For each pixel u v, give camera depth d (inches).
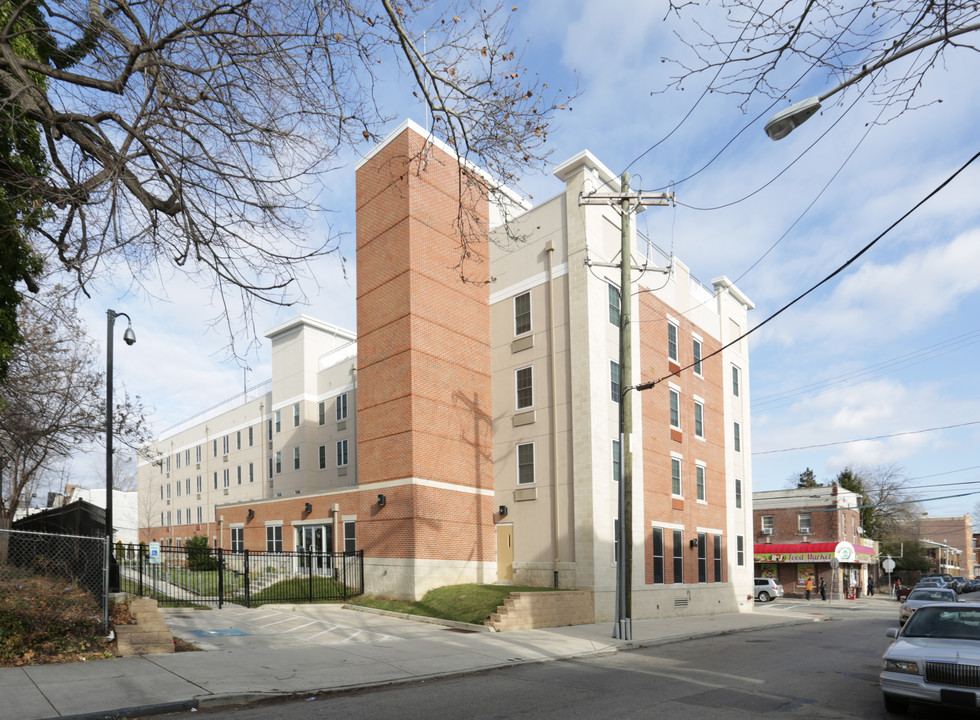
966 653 365.7
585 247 994.1
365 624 771.4
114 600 585.9
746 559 1424.7
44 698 368.2
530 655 594.9
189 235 345.4
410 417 976.9
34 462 1037.2
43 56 424.8
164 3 311.6
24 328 685.9
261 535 1417.3
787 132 339.9
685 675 506.6
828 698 418.3
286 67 315.3
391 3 303.9
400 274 1027.3
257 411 1952.5
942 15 246.2
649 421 1108.5
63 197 339.0
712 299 1428.4
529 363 1053.8
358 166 1140.5
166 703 367.9
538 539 995.3
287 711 371.9
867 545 2377.0
